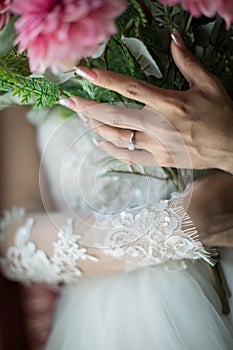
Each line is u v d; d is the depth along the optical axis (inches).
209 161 15.9
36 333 30.4
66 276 21.6
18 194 24.7
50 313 30.7
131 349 19.7
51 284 23.7
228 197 17.2
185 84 16.5
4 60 14.7
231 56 17.0
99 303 21.1
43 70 12.1
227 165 16.1
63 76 14.0
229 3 11.8
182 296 19.7
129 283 20.8
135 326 19.9
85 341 20.9
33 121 23.2
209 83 15.2
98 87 15.4
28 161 25.1
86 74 13.8
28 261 22.3
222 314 19.8
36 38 11.2
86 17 10.9
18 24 11.5
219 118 15.0
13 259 22.9
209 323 19.3
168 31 15.9
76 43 11.1
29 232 22.4
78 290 22.2
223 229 17.1
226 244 17.6
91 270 20.8
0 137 25.3
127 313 20.2
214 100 15.1
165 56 16.0
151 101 14.6
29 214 23.4
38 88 15.3
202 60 16.5
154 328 19.6
